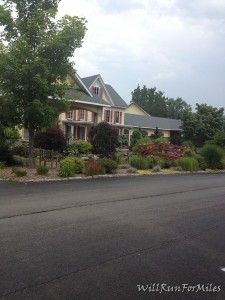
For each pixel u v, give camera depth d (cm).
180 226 690
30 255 494
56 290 394
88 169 1443
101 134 2148
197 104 4372
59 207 805
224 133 3142
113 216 745
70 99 1446
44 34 1316
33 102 1278
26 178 1238
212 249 557
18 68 1262
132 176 1552
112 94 4438
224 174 1888
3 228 619
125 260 492
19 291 388
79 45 1362
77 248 531
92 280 423
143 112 6012
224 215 805
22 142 2245
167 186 1255
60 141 2030
